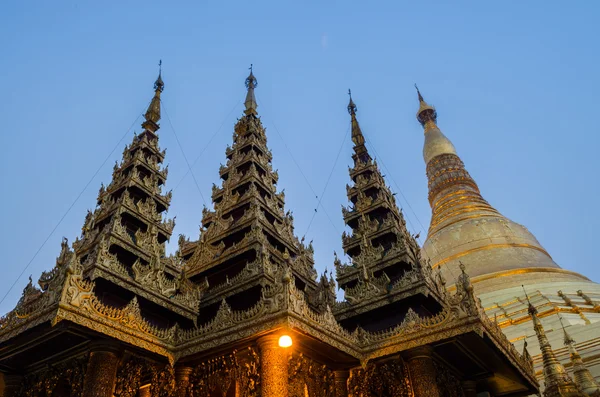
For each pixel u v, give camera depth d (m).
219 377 21.28
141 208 29.06
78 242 26.84
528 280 48.56
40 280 22.47
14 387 22.34
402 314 25.69
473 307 20.89
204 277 30.84
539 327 24.33
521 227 59.41
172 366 21.62
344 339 21.91
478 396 25.94
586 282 49.06
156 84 38.38
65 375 20.58
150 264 24.69
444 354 22.88
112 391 19.36
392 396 21.81
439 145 76.38
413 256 29.36
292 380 19.86
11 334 19.11
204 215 35.91
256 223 30.50
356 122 40.69
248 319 20.20
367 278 27.42
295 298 19.94
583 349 32.28
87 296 18.89
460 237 57.38
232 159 38.94
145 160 32.56
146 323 21.08
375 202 33.59
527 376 25.20
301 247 34.56
